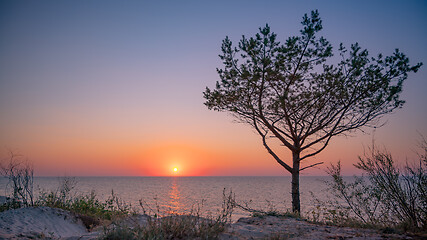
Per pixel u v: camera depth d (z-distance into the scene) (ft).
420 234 16.70
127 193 209.87
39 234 20.38
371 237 16.48
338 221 24.82
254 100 35.88
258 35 31.86
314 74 34.35
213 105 37.60
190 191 255.91
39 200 31.37
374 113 33.71
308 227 21.42
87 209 32.42
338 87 33.06
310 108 34.30
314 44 32.27
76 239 17.87
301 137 35.63
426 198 19.42
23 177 29.91
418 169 20.31
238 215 65.98
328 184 26.73
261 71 31.94
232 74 34.53
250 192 233.96
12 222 21.68
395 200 21.25
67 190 34.01
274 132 35.65
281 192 231.09
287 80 34.01
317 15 31.32
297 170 35.01
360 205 24.12
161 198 163.73
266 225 22.90
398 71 31.99
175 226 16.47
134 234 16.19
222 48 34.71
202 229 16.76
